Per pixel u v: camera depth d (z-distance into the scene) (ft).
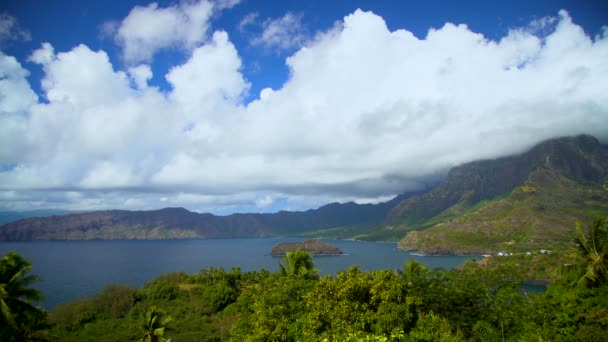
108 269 622.54
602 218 119.65
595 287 107.96
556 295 110.01
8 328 89.71
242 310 199.72
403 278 116.37
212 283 256.73
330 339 69.72
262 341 99.55
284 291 136.05
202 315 214.48
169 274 280.31
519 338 89.10
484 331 95.76
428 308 101.09
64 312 207.31
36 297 96.02
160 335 144.46
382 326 85.97
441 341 79.00
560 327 93.61
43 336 119.14
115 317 211.00
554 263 297.53
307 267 194.18
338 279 107.55
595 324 88.53
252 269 603.26
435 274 121.90
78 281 477.77
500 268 128.06
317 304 97.81
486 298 109.19
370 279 103.55
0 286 88.69
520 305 106.42
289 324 113.39
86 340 169.89
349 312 91.15
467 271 125.18
